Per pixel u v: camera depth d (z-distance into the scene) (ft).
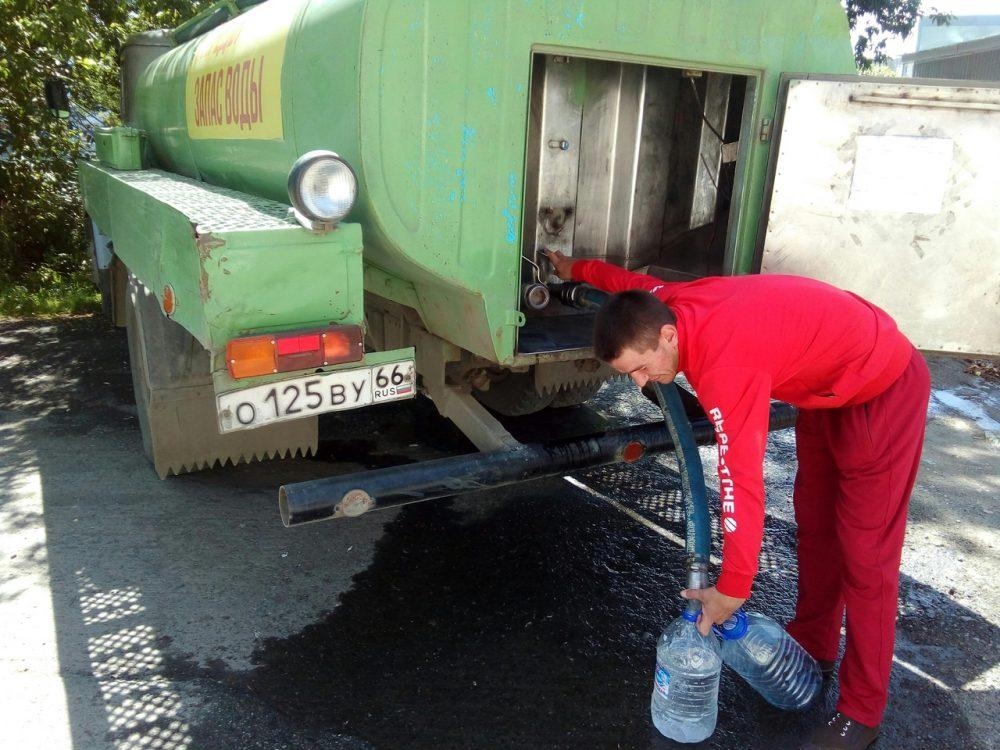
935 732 7.86
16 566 10.10
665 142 11.52
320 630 9.12
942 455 14.87
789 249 9.45
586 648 9.02
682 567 10.80
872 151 8.93
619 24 8.17
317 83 8.04
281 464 13.61
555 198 10.86
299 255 6.75
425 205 7.62
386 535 11.35
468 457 8.32
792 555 11.20
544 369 12.30
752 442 6.01
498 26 7.50
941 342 9.46
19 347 20.31
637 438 9.05
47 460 13.30
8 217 27.61
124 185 11.28
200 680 8.19
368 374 7.31
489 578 10.37
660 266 12.07
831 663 8.63
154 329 11.56
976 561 11.11
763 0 9.07
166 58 15.78
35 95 27.09
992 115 8.64
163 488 12.39
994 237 9.00
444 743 7.48
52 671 8.20
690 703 7.43
